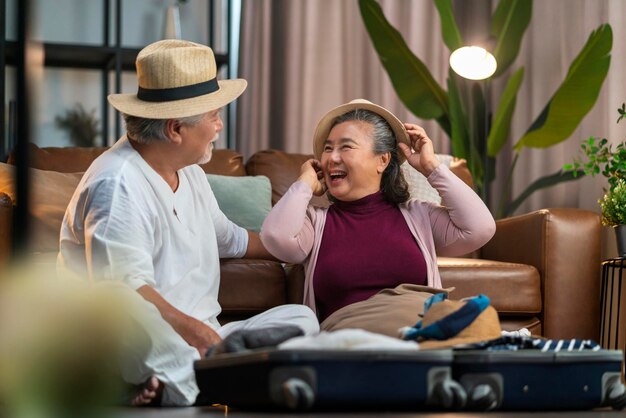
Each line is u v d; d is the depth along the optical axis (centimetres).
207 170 363
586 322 320
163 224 231
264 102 520
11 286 70
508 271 311
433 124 520
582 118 423
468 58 419
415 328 179
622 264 333
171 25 514
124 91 536
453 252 258
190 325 212
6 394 71
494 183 505
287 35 521
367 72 529
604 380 168
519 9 462
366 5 463
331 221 254
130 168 227
